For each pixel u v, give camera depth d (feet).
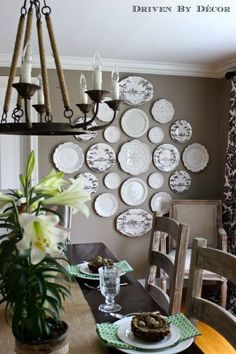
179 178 12.35
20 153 11.18
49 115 4.19
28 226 2.62
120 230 11.88
